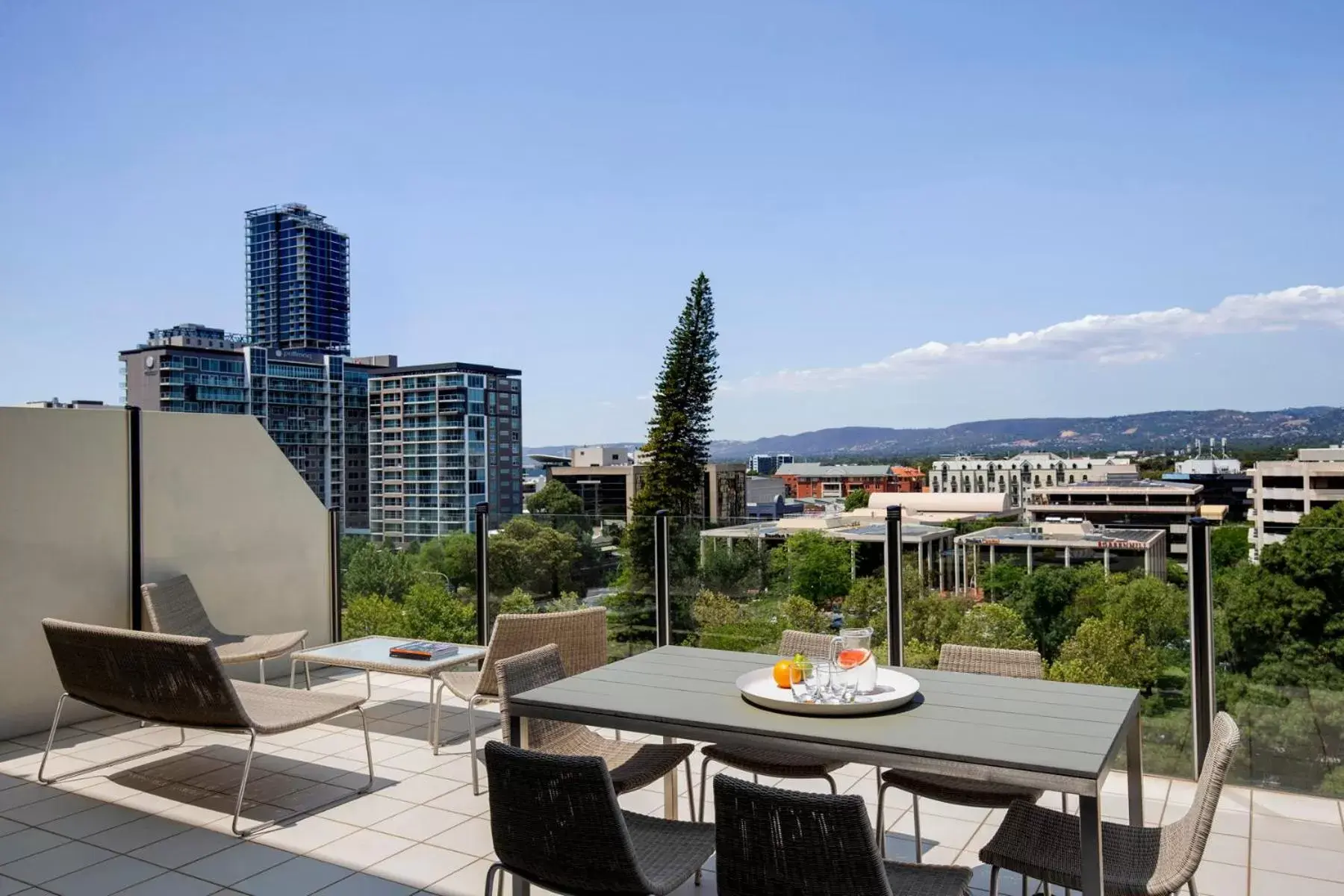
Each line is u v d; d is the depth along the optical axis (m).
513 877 2.58
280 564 6.21
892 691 2.68
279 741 4.71
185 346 68.75
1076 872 2.15
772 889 1.91
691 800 3.33
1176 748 3.96
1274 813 3.54
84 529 5.11
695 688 2.81
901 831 3.41
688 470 29.11
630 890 2.12
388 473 71.88
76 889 3.02
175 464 5.56
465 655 4.64
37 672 4.91
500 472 72.19
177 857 3.27
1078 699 2.64
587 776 2.09
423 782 4.07
